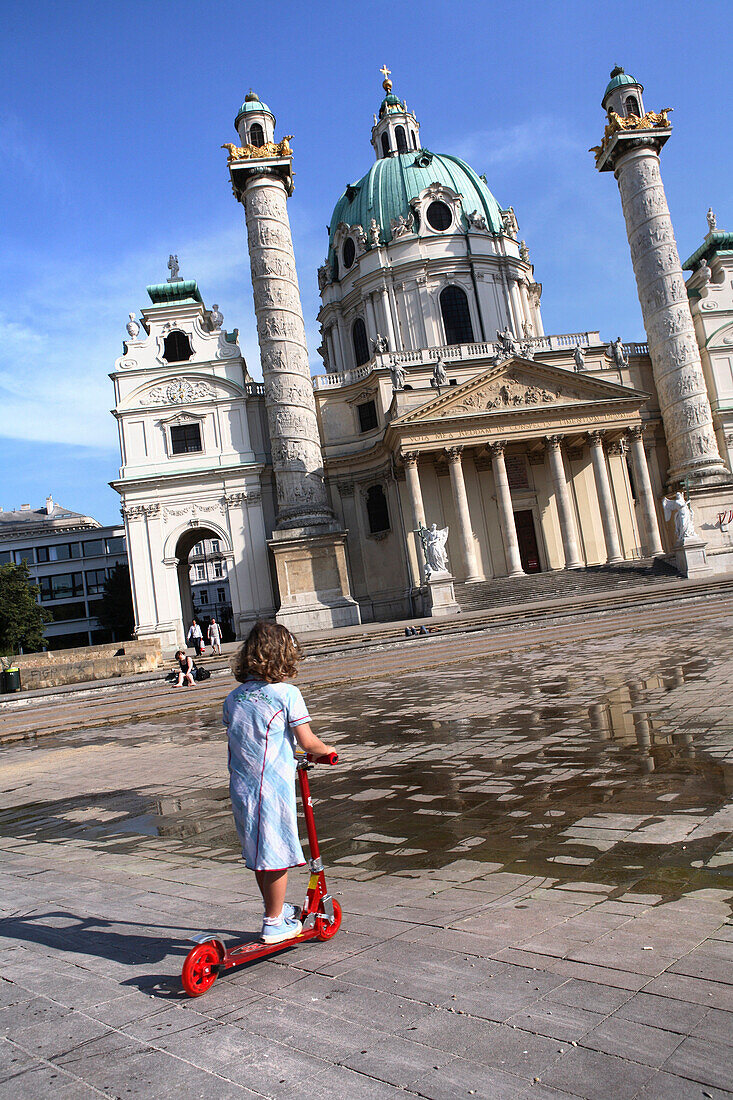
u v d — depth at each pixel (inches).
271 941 165.0
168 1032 135.3
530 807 303.6
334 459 2048.5
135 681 1061.8
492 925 178.9
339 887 228.8
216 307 2069.4
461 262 2272.4
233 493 1956.2
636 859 228.8
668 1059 114.3
